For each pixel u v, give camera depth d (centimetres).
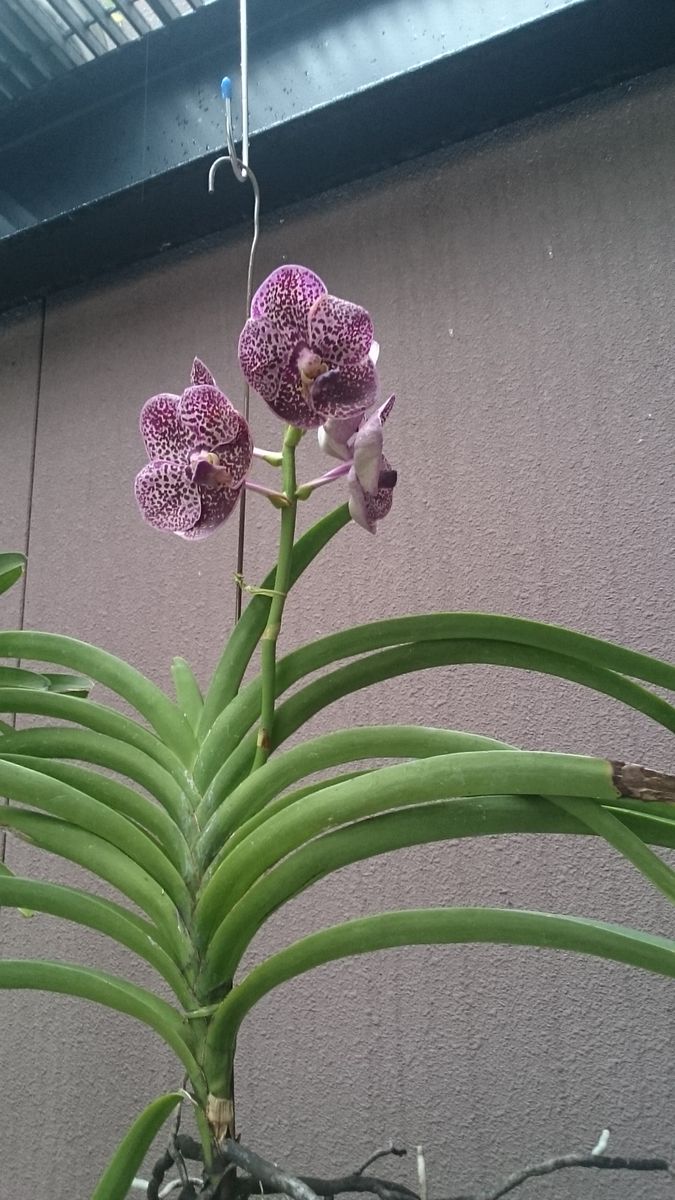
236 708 52
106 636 111
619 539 89
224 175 109
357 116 103
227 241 120
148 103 125
